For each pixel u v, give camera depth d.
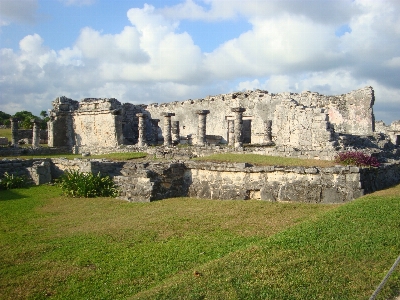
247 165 17.12
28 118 61.94
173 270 8.32
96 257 9.27
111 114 36.12
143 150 28.20
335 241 8.74
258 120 35.47
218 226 11.73
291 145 27.28
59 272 8.41
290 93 33.84
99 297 7.22
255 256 8.09
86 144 39.06
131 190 17.09
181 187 18.52
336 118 32.47
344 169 14.98
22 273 8.44
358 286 6.63
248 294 6.36
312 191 15.28
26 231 11.72
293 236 9.23
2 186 19.58
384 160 19.41
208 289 6.62
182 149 25.45
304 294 6.35
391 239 8.69
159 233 11.15
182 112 42.72
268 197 16.11
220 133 38.91
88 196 17.69
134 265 8.70
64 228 12.09
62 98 40.78
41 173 21.50
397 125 35.19
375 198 12.85
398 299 6.36
